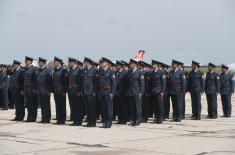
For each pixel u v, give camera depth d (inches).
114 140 508.4
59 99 680.4
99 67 658.2
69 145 472.7
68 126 653.9
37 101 719.1
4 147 460.8
